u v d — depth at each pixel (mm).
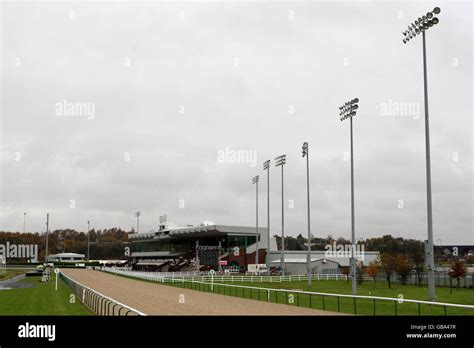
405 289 50094
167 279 61219
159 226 115500
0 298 37031
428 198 33406
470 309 28203
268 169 72812
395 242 128625
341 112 45094
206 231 90375
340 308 28812
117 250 180375
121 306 20031
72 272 93938
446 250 105562
